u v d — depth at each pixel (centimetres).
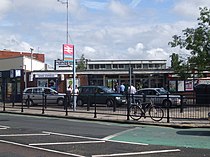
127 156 916
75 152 972
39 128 1522
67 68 5047
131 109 1806
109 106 2225
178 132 1392
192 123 1609
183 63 2936
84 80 4322
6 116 2173
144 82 4416
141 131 1425
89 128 1524
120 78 4484
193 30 2814
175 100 1761
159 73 4247
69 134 1328
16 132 1386
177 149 1016
